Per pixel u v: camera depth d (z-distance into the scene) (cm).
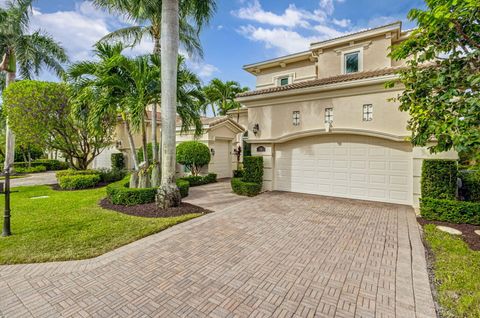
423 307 344
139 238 604
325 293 379
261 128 1252
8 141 1573
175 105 862
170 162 865
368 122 977
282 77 1736
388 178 970
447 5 369
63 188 1327
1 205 930
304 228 682
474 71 438
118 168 1933
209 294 376
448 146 442
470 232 636
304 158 1170
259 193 1188
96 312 335
